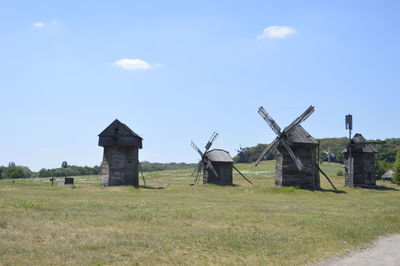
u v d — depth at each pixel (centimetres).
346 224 2436
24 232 1817
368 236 2141
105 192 4694
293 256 1653
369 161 6819
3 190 4497
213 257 1570
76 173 19212
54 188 5191
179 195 4466
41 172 18812
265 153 5450
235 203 3603
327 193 4941
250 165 14538
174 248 1659
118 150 5947
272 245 1809
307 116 5497
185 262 1466
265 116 5553
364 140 6781
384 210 3178
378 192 5656
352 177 6538
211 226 2211
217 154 7300
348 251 1812
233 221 2416
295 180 5341
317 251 1755
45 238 1712
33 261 1344
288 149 5278
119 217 2384
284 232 2105
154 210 2809
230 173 7344
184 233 1959
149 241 1742
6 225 1948
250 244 1802
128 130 5922
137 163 6144
